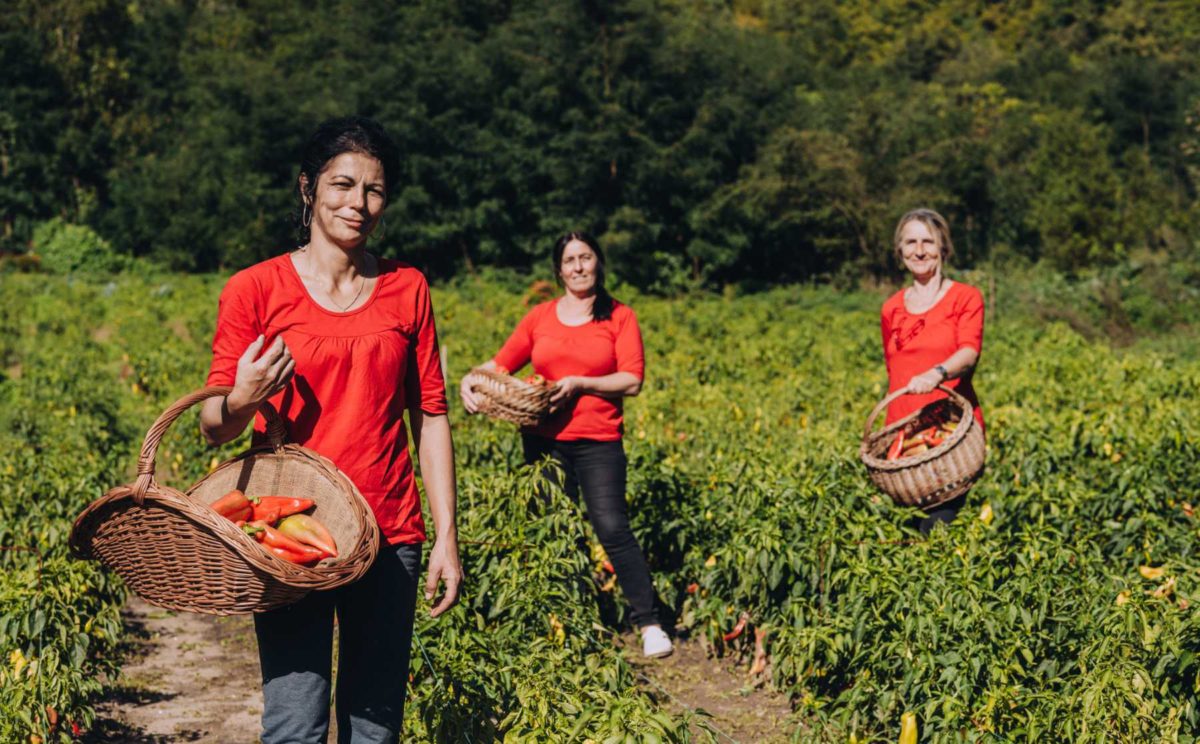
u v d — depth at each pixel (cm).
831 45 7519
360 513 278
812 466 685
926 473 511
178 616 670
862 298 3500
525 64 4053
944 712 398
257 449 296
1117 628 407
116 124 4988
